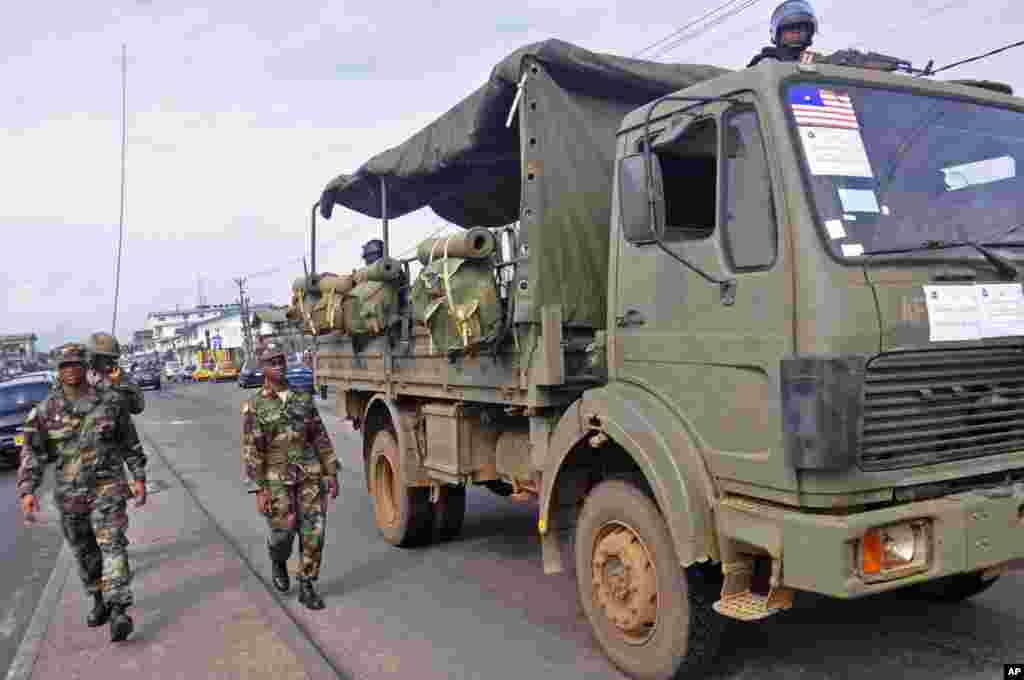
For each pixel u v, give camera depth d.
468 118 5.70
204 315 102.62
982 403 3.51
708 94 3.84
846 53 4.44
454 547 7.19
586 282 4.88
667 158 4.04
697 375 3.82
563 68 4.89
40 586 7.11
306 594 5.74
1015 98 4.23
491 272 5.16
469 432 6.02
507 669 4.53
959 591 4.83
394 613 5.55
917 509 3.26
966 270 3.50
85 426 5.19
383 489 7.44
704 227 3.88
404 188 7.61
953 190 3.75
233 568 6.56
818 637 4.63
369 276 7.00
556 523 4.70
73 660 4.82
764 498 3.48
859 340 3.21
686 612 3.84
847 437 3.18
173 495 10.27
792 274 3.35
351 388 8.29
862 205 3.48
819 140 3.51
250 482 5.73
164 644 4.98
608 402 4.20
